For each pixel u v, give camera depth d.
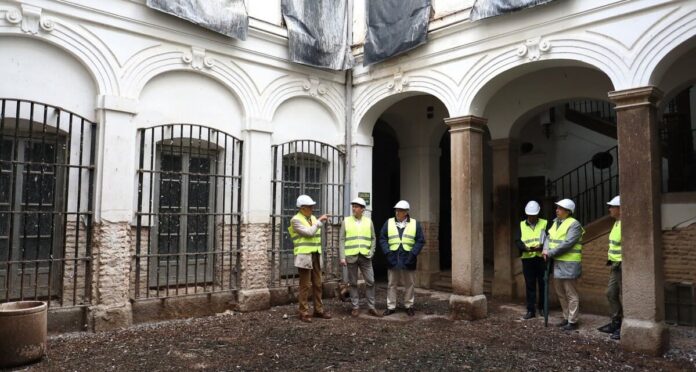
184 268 7.41
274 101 8.27
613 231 6.55
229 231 7.75
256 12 8.05
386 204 12.88
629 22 5.88
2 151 6.04
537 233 7.37
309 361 5.29
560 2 6.45
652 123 5.78
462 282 7.38
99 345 5.73
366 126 9.23
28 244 6.20
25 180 6.17
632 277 5.74
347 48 9.12
